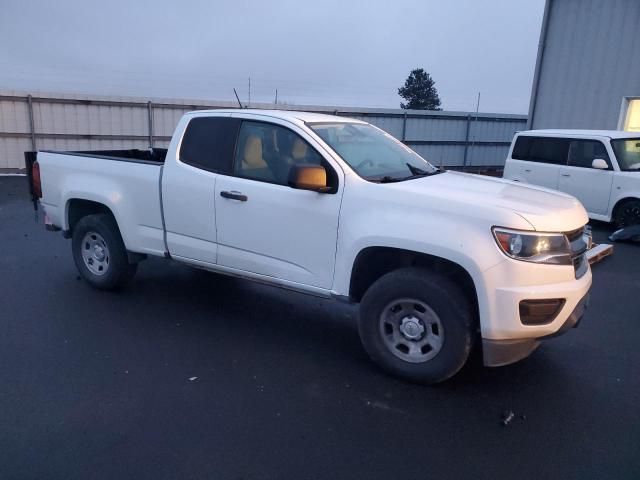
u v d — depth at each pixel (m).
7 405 3.62
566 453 3.23
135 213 5.34
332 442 3.29
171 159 5.06
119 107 17.06
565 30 15.28
